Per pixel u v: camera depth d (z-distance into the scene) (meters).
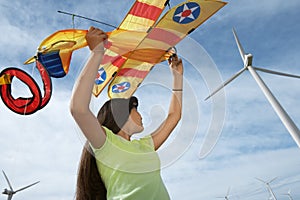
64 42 1.47
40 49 1.45
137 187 1.09
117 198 1.09
